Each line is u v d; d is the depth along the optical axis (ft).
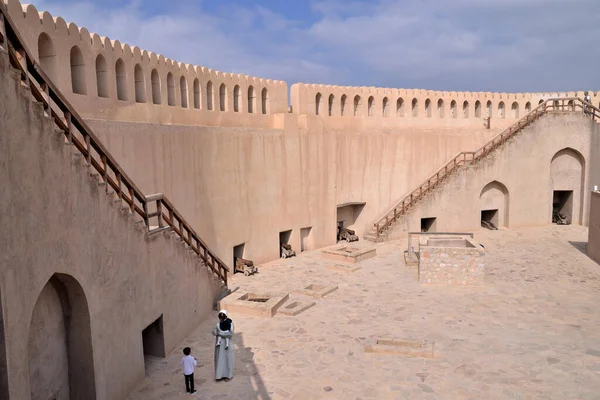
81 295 26.78
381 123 84.58
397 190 83.46
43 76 23.88
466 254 55.11
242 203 62.03
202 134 54.34
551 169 90.38
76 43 40.57
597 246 64.90
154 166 46.03
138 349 33.37
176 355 38.19
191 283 42.83
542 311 47.01
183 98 56.95
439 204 82.79
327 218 75.72
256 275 60.59
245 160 62.08
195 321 43.65
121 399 30.99
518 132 87.20
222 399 31.81
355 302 50.44
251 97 68.49
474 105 93.25
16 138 20.76
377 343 39.75
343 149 77.10
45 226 22.99
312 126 72.33
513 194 87.81
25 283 21.20
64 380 27.50
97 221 28.19
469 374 34.78
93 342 27.63
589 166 88.89
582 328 42.68
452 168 84.69
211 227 56.54
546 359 36.86
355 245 76.48
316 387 33.35
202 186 54.49
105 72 44.37
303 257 69.82
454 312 47.09
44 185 22.98
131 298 32.35
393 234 79.61
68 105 25.79
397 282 57.36
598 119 94.17
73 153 25.77
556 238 80.12
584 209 89.45
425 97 88.53
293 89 73.92
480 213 86.74
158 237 36.47
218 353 33.99
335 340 40.88
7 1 33.73
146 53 49.93
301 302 49.78
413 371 35.42
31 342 24.23
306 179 72.02
